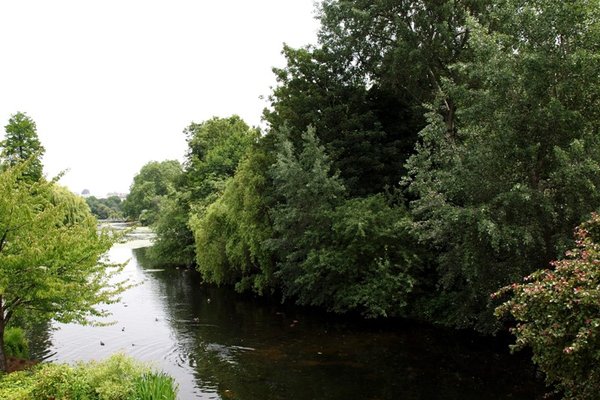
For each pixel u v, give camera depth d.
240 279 30.42
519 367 13.89
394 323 19.75
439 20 22.36
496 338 16.97
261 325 20.19
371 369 14.12
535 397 11.61
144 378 10.78
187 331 19.39
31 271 11.12
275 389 12.64
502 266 15.48
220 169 45.94
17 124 43.06
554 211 13.95
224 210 29.16
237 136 49.16
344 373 13.80
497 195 14.31
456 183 15.35
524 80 14.04
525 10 13.90
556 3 13.71
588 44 13.50
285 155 22.92
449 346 16.25
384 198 21.66
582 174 12.72
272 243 22.22
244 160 28.72
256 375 13.80
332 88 25.30
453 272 16.94
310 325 19.95
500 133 14.42
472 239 15.31
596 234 8.04
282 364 14.81
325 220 21.06
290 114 25.34
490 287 15.94
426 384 12.73
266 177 24.77
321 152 21.66
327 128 24.88
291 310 23.09
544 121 13.98
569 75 13.68
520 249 14.62
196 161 49.53
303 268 21.25
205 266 30.05
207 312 23.16
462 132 16.25
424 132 16.69
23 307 12.11
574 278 6.77
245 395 12.26
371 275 19.97
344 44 25.08
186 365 14.91
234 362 15.12
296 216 21.09
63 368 10.77
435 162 17.73
